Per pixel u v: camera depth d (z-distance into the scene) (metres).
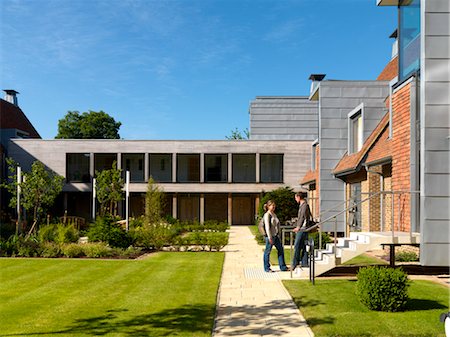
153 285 9.81
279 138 39.00
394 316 7.05
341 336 6.15
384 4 13.41
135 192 37.91
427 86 9.93
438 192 9.90
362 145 17.94
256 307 7.90
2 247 15.73
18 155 37.53
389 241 10.59
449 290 8.93
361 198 17.70
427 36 9.96
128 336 6.20
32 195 23.05
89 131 60.22
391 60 24.70
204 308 7.73
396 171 12.61
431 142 9.90
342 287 9.45
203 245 17.50
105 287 9.64
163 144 37.56
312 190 29.16
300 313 7.44
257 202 38.03
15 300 8.45
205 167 39.91
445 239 9.89
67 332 6.40
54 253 15.42
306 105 39.28
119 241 17.09
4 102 45.75
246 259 14.62
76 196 39.66
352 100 20.84
